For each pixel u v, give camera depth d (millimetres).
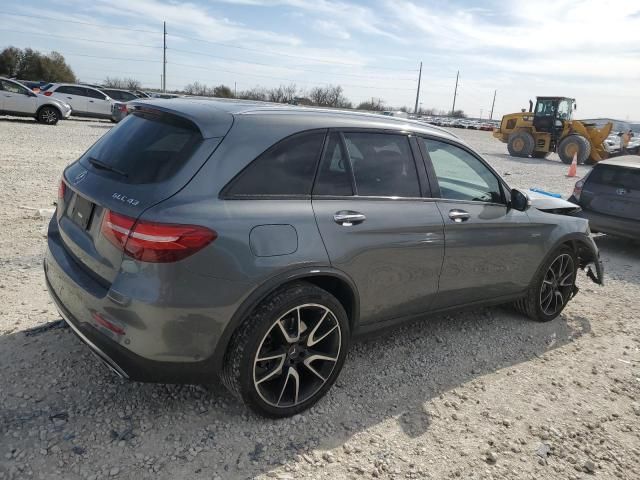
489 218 3914
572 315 5000
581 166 22281
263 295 2709
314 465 2672
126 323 2496
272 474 2580
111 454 2605
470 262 3824
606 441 3109
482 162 4016
